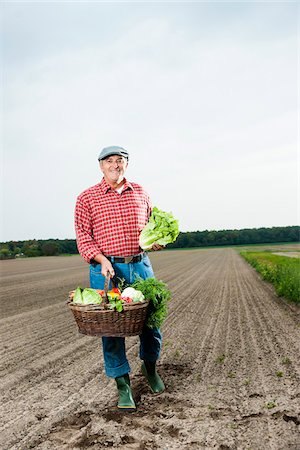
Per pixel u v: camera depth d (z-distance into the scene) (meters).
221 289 17.69
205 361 6.75
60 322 10.63
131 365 6.68
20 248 114.94
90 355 7.35
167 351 7.41
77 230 4.96
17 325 10.41
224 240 170.88
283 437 4.07
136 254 5.01
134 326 4.49
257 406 4.83
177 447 3.93
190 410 4.75
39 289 19.88
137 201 5.04
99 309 4.37
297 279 14.68
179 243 171.00
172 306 12.98
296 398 5.02
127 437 4.15
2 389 5.75
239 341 8.11
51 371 6.49
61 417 4.73
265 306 12.55
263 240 171.88
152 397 5.17
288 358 6.79
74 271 34.91
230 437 4.10
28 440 4.22
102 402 5.11
